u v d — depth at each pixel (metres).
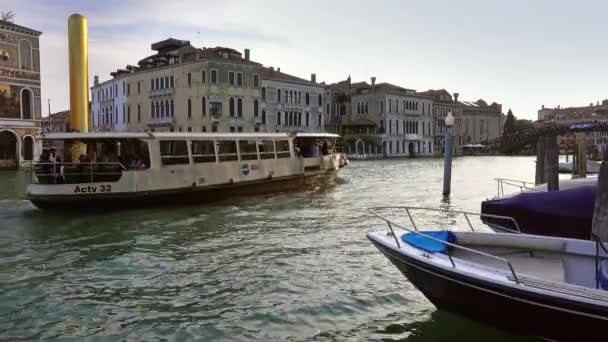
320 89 64.12
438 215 15.83
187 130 52.31
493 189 24.56
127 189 16.20
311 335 6.74
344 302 7.84
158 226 13.94
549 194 8.77
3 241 12.19
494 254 7.36
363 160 64.31
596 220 7.05
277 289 8.52
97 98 67.56
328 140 27.44
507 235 7.27
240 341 6.61
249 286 8.70
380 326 6.97
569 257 6.83
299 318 7.29
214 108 50.72
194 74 51.12
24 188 24.78
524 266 7.16
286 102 59.84
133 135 16.47
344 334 6.75
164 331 6.95
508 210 9.00
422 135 79.75
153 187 16.69
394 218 15.30
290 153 22.27
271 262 10.16
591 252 6.64
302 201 19.31
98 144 17.34
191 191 17.69
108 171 16.20
